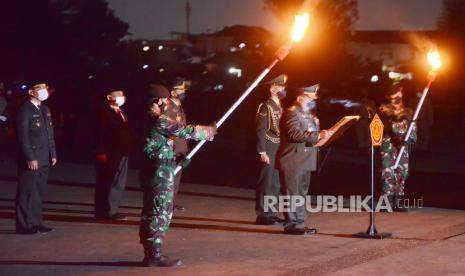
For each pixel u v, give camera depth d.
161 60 58.47
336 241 11.77
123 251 11.02
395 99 14.84
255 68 54.16
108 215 13.67
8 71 44.66
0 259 10.48
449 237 12.11
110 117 13.66
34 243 11.58
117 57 47.31
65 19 46.72
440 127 46.19
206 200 16.31
